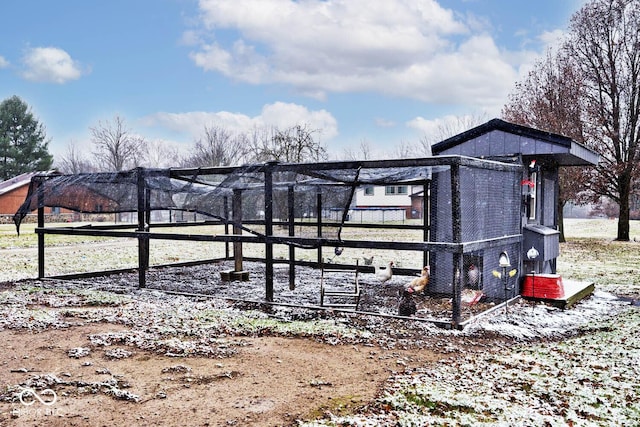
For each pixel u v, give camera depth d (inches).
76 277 414.6
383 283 377.1
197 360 200.7
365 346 222.2
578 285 362.9
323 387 171.8
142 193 350.9
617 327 261.0
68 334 239.5
